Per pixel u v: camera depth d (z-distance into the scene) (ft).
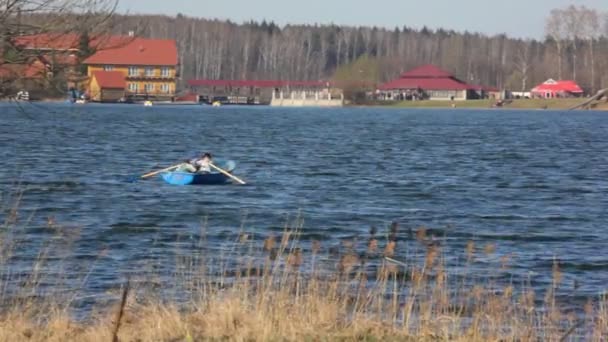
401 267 219.61
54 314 168.66
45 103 257.96
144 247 296.51
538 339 168.96
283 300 169.17
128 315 168.35
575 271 271.90
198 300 181.57
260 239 320.09
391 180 550.36
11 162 615.57
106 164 629.92
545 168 654.94
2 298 185.88
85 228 339.57
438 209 422.00
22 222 329.72
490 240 333.01
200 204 422.00
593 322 180.96
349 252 231.91
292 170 605.31
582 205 443.32
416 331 163.84
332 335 155.12
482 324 170.50
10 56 159.02
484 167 655.76
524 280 241.96
